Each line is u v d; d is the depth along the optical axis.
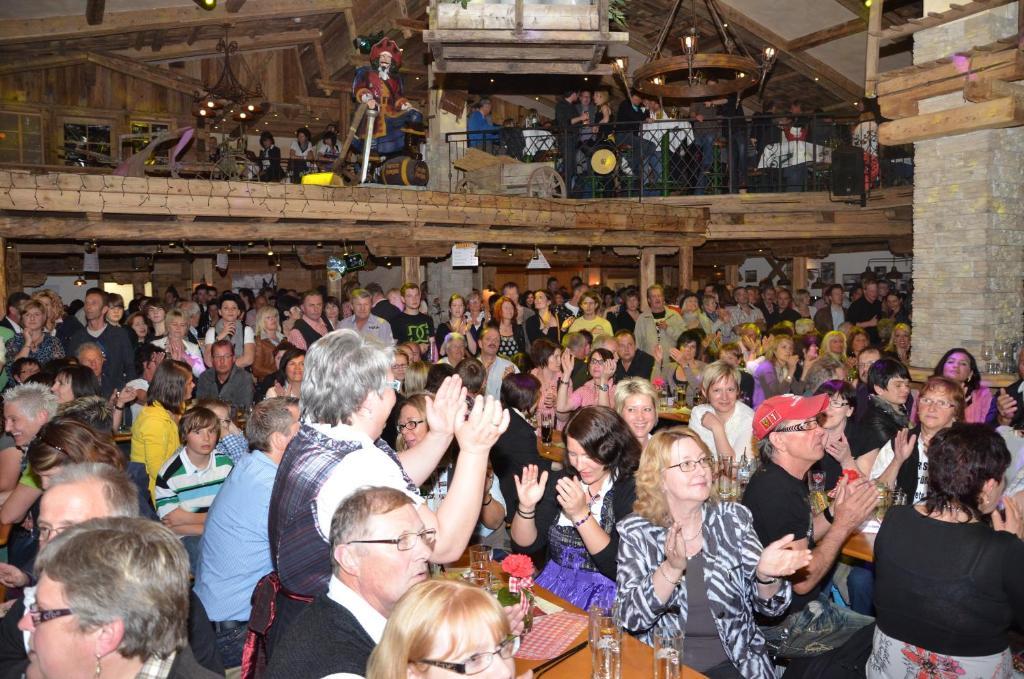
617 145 12.19
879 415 4.71
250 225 9.02
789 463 3.28
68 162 14.63
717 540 2.85
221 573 3.03
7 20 12.84
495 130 12.73
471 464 2.23
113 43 14.55
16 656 2.11
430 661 1.50
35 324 6.76
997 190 6.55
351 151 14.92
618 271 18.09
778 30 13.77
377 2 14.05
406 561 1.78
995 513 2.71
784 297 12.44
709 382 5.03
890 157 12.05
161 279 14.80
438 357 8.50
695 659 2.81
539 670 2.41
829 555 3.06
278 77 16.88
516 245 11.70
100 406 4.25
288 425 3.08
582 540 3.17
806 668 3.09
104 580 1.53
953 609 2.51
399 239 9.69
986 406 5.38
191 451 4.18
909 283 14.00
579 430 3.33
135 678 1.63
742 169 12.45
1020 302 6.79
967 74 6.11
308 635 1.76
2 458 3.82
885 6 11.80
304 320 7.46
